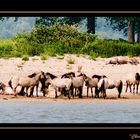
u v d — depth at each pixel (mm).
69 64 95375
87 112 57094
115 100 69625
